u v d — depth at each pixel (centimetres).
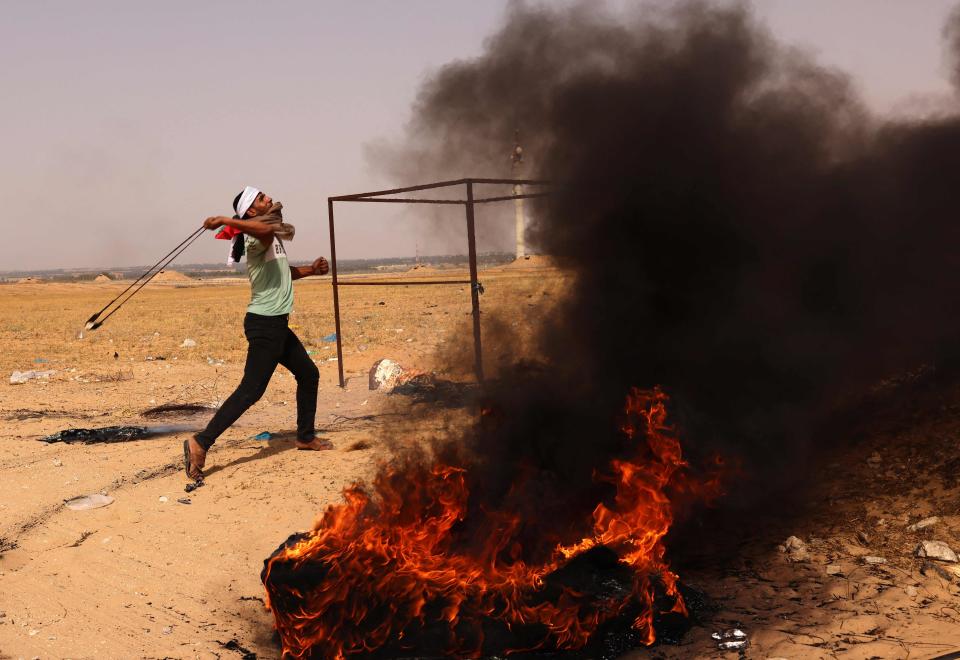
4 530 484
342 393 989
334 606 330
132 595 394
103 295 7025
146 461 639
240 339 1956
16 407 951
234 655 336
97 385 1148
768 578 380
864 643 310
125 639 347
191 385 1130
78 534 480
